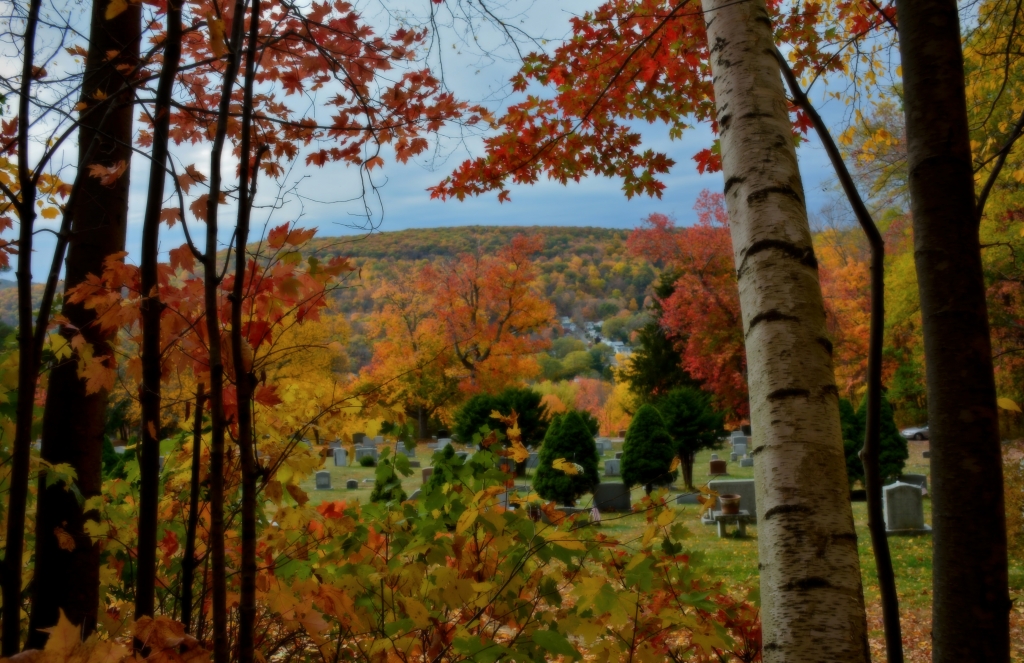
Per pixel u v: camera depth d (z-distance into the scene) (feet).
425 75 9.50
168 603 9.72
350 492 61.67
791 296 5.59
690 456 60.13
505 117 13.55
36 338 5.46
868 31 12.34
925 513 43.88
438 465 9.29
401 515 9.26
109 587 9.70
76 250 7.82
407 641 6.79
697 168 14.94
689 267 99.35
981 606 6.05
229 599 7.77
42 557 7.30
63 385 7.61
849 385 93.04
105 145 7.91
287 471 7.66
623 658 7.83
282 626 8.75
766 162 5.97
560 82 13.37
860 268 91.40
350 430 8.35
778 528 5.20
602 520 8.84
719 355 96.58
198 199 6.21
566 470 9.91
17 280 5.37
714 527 40.88
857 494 48.08
